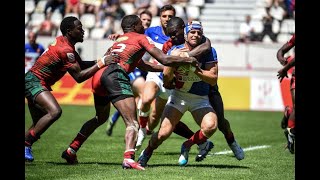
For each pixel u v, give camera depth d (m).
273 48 53.16
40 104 21.45
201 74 20.03
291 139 25.64
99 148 27.59
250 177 19.52
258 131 36.06
